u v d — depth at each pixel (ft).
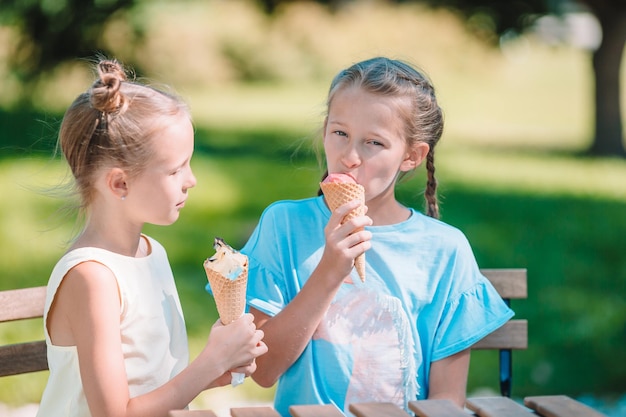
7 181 39.29
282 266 10.07
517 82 108.06
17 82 56.54
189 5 65.51
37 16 53.88
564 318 25.79
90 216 9.14
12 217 33.73
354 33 110.73
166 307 9.38
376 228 10.12
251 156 52.01
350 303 9.88
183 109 9.16
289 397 9.82
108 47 56.80
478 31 58.80
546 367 21.85
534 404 8.04
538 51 116.57
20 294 9.91
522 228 37.47
